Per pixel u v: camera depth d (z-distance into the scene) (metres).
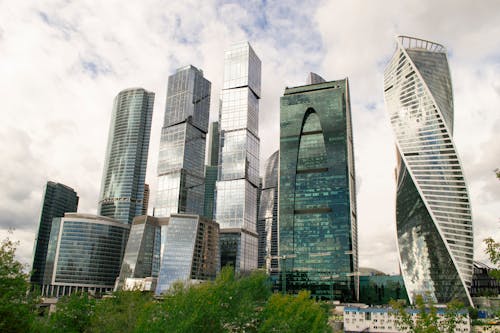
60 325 98.06
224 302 80.06
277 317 81.56
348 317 191.38
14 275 58.06
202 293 71.75
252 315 89.00
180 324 60.94
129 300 102.62
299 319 86.25
